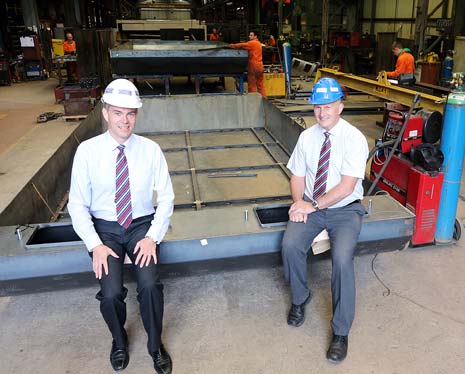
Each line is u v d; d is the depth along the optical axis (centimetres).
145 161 179
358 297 229
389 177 298
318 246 203
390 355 189
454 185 264
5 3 1246
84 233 172
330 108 191
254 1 1789
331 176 202
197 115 546
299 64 1084
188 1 991
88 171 173
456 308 219
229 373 180
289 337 201
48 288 205
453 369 180
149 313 171
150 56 614
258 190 350
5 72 1070
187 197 337
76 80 1027
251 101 559
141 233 183
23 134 591
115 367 182
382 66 1069
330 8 1455
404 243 231
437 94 454
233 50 640
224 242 208
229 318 214
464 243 283
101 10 1886
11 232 209
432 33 1092
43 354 192
